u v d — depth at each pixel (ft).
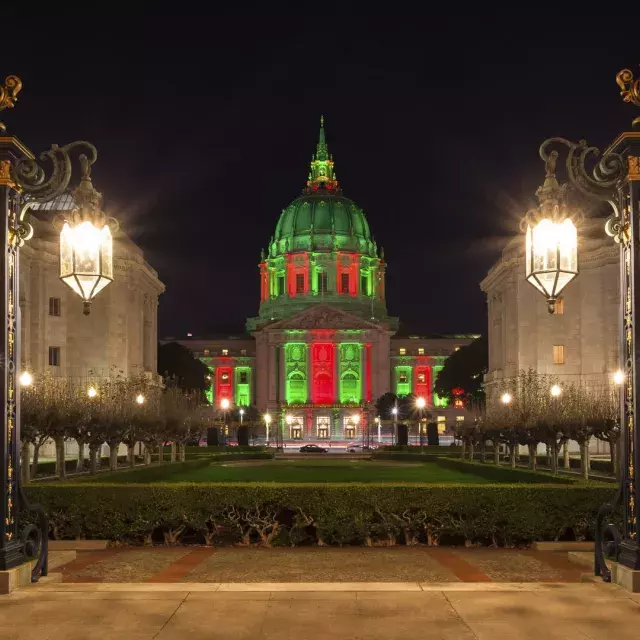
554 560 62.69
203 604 41.22
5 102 47.37
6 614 39.60
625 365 47.52
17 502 48.29
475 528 69.05
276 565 60.59
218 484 71.15
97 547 69.05
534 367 261.65
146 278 298.97
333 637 35.76
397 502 69.72
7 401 47.55
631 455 46.42
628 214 47.50
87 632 36.58
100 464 164.66
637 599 42.01
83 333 260.21
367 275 650.02
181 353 458.91
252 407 574.97
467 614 39.27
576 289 260.83
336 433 579.07
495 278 303.48
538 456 194.39
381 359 600.80
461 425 232.94
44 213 262.26
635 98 46.57
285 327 597.52
